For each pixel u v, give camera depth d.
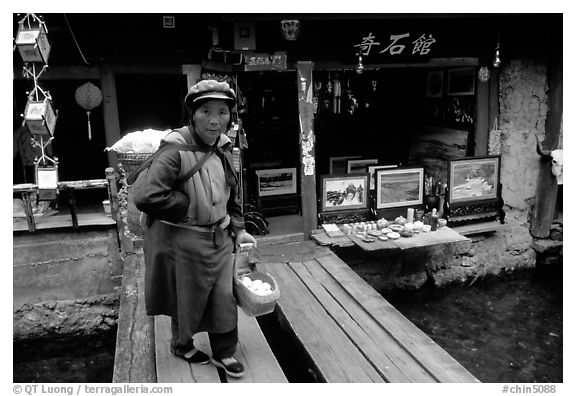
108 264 5.20
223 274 2.66
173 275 2.61
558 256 6.96
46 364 4.82
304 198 5.61
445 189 6.26
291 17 4.87
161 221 2.58
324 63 5.55
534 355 4.92
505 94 6.43
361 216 5.97
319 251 5.17
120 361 3.06
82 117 7.65
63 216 5.50
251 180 6.65
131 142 4.73
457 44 5.98
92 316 5.15
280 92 7.08
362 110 7.76
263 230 5.79
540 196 6.75
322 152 7.76
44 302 5.06
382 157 7.93
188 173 2.48
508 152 6.57
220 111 2.48
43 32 4.29
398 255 6.17
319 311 3.81
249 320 3.52
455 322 5.57
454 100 6.89
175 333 2.87
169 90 7.52
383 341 3.32
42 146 4.75
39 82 6.28
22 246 4.99
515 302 6.05
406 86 7.76
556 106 6.45
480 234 6.57
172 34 5.25
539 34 6.32
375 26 5.52
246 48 5.14
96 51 5.11
